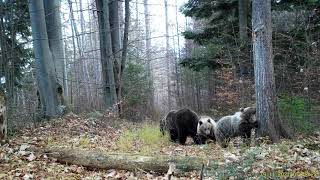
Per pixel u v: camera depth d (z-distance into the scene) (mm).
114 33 23109
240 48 18719
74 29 38250
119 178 7406
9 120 12062
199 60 20969
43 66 15945
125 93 27188
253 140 10742
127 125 16906
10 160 8055
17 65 18250
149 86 30969
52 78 16188
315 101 15328
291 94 15609
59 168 7777
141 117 24172
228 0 20156
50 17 17328
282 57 18125
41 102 16078
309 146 9695
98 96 30750
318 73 15703
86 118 16438
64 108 16531
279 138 10961
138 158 7918
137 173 7656
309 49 17641
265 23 10891
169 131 13133
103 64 21906
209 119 12539
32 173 7395
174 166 7453
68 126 13609
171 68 48406
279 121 11039
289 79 16547
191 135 12992
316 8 17484
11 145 9250
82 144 10352
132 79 28734
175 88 45281
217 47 20750
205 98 36312
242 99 17703
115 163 7902
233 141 11016
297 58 17594
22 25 17969
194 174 7387
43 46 15898
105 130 14266
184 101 39125
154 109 29188
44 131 12359
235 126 11211
